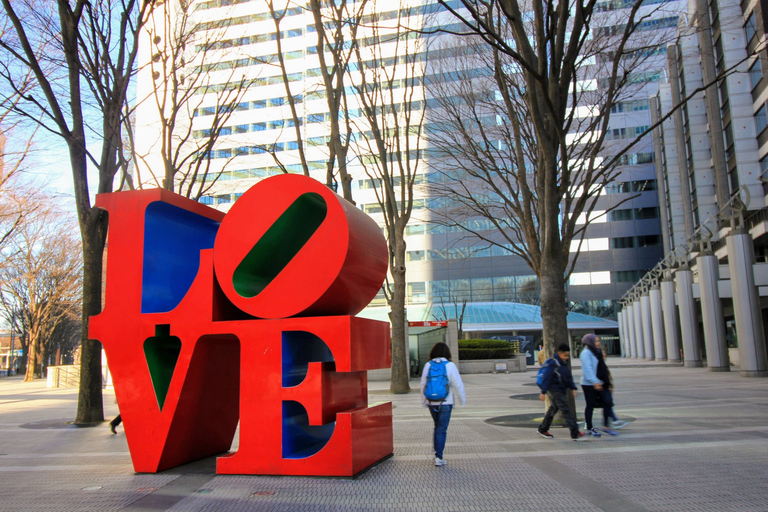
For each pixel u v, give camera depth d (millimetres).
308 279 6516
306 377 6379
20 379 49906
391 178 19266
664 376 24781
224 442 8180
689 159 47844
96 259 12961
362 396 7684
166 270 7688
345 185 13039
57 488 6070
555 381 8594
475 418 11500
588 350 8906
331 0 13719
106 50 12523
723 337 26922
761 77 31641
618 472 6215
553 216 10102
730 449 7426
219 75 41406
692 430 9094
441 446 6699
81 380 12656
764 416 10672
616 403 13680
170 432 6852
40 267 35125
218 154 55969
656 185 60188
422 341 38562
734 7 33531
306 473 6270
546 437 8773
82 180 12930
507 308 52812
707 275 27391
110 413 15031
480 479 6008
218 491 5723
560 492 5406
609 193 61250
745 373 22703
